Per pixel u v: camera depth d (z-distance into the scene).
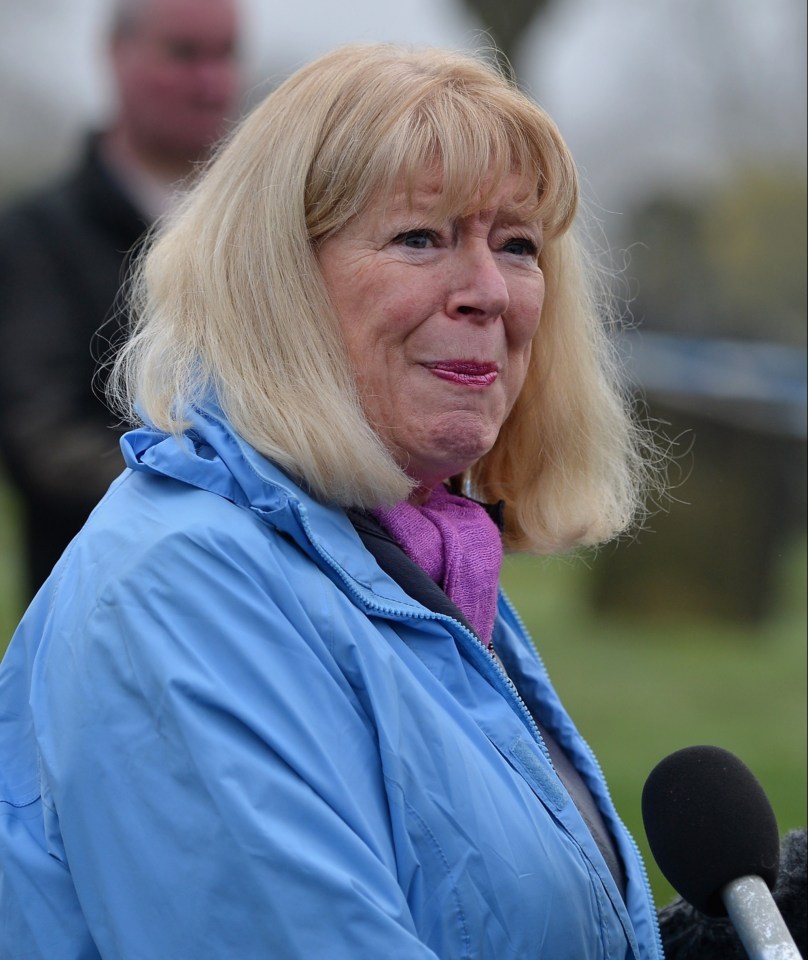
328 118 6.65
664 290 28.92
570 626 29.28
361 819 5.74
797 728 21.66
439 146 6.57
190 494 6.25
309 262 6.61
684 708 22.92
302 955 5.42
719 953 7.38
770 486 28.64
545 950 6.11
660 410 28.19
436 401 6.74
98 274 11.62
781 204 33.19
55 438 11.41
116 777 5.64
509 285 6.97
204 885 5.48
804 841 7.52
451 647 6.48
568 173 6.97
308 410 6.39
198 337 6.64
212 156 7.74
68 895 5.99
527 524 8.33
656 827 6.67
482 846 6.01
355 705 6.02
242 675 5.77
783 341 29.05
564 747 7.77
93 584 5.97
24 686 6.41
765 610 28.97
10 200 11.89
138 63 11.59
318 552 6.21
